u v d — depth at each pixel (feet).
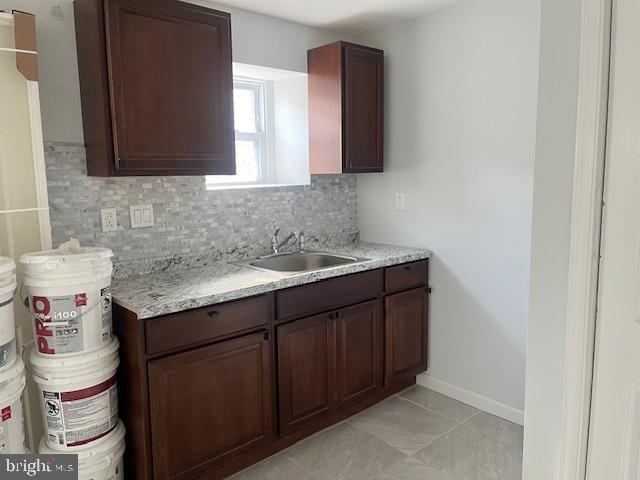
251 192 9.38
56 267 5.62
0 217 6.23
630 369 4.40
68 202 7.20
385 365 9.37
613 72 4.28
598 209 4.47
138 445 6.46
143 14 6.73
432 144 9.60
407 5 8.78
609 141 4.36
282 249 9.98
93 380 5.97
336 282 8.32
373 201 10.93
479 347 9.32
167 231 8.29
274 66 9.40
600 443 4.67
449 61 9.12
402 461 7.73
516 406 8.86
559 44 4.58
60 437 5.97
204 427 6.84
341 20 9.53
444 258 9.70
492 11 8.43
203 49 7.37
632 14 4.12
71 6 7.00
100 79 6.55
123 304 6.35
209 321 6.73
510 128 8.42
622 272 4.37
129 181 7.79
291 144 10.43
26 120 6.34
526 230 8.42
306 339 7.98
